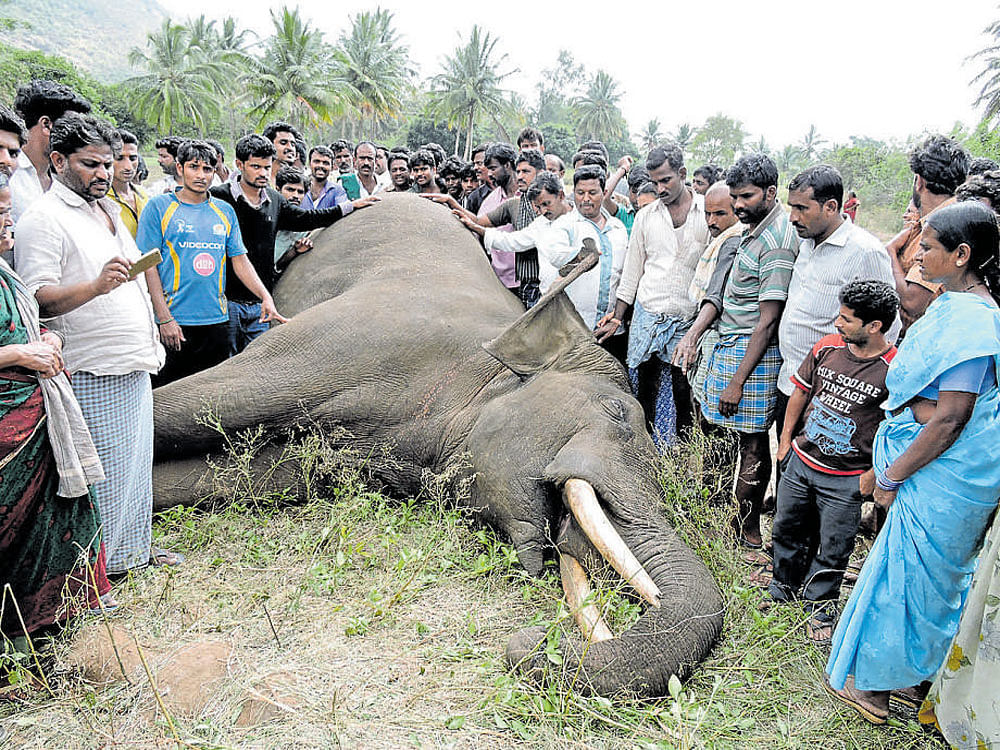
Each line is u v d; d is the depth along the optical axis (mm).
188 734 2627
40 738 2637
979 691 2645
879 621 2875
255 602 3432
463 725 2713
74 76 48500
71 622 3221
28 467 3014
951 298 2756
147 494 3775
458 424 4355
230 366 4617
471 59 63000
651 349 4945
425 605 3490
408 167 7656
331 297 5445
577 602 3391
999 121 29766
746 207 4094
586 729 2713
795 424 3750
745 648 3217
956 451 2754
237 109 60281
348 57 60375
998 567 2594
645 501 3584
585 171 5043
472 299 4965
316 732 2645
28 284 3242
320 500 4438
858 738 2883
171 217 4785
